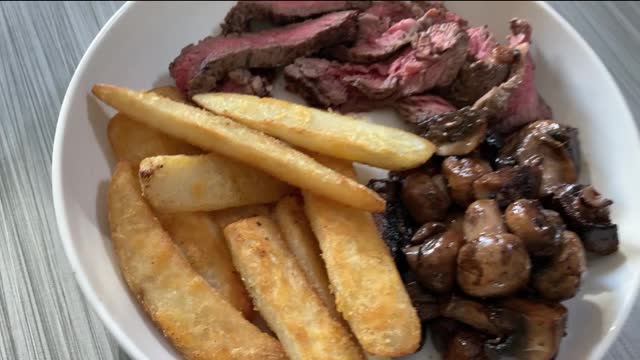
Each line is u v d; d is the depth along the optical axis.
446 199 0.22
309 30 0.27
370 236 0.20
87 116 0.23
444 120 0.23
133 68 0.25
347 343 0.19
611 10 0.31
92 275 0.20
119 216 0.21
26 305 0.21
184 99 0.25
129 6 0.25
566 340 0.20
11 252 0.22
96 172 0.23
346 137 0.22
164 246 0.20
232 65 0.26
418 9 0.28
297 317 0.19
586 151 0.25
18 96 0.26
